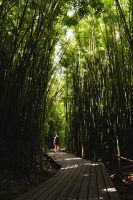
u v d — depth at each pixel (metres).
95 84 10.16
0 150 5.52
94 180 5.20
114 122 8.34
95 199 3.50
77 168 7.30
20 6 6.05
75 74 12.80
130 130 7.56
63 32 7.28
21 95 5.93
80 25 9.85
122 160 7.99
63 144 21.05
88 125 11.00
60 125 20.52
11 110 5.59
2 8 4.96
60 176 5.82
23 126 6.22
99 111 10.18
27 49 5.70
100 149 10.09
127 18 7.75
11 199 4.12
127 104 7.64
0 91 5.43
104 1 6.98
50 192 4.02
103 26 9.38
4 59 5.65
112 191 4.04
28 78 6.29
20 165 5.80
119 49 8.12
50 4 6.08
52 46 6.98
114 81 8.27
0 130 5.40
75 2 6.26
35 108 6.97
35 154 6.88
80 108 12.16
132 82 7.57
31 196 3.68
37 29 5.83
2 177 5.14
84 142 11.57
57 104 18.59
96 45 9.76
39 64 6.55
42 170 7.70
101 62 9.72
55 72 8.93
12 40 5.78
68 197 3.66
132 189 5.20
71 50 11.12
